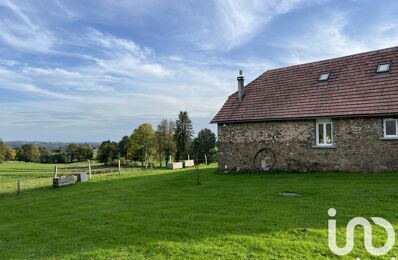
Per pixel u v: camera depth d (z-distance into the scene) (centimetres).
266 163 2427
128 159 7888
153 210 1391
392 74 2081
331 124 2144
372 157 1973
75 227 1245
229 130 2627
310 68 2588
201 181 2202
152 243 965
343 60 2441
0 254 1008
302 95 2392
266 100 2556
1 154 9500
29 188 2708
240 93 2712
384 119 1941
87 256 911
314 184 1708
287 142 2325
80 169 6284
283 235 947
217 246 902
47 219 1452
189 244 933
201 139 8031
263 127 2444
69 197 2053
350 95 2147
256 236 953
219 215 1215
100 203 1727
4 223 1535
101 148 8306
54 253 970
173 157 7556
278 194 1516
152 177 2783
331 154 2134
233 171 2578
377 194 1363
